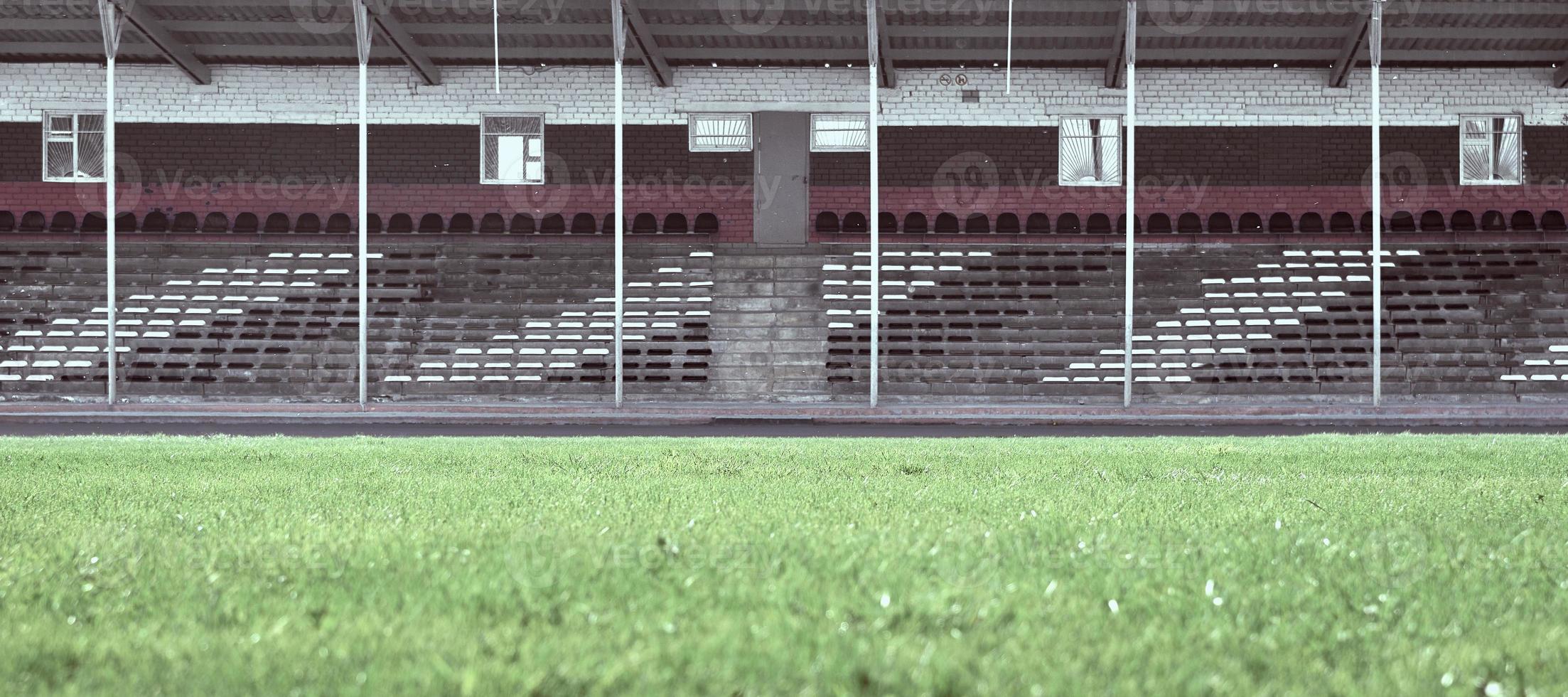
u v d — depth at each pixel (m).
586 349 28.48
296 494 8.27
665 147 32.72
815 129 32.84
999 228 32.28
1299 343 28.17
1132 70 24.17
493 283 30.38
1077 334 28.97
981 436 19.16
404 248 31.30
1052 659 3.35
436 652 3.39
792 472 10.22
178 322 28.59
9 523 6.51
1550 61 31.67
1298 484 8.88
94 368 27.44
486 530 5.93
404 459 11.83
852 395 27.66
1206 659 3.37
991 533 5.62
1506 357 27.77
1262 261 31.17
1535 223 31.62
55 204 32.25
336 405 25.03
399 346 28.31
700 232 32.09
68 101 32.41
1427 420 23.52
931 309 29.86
